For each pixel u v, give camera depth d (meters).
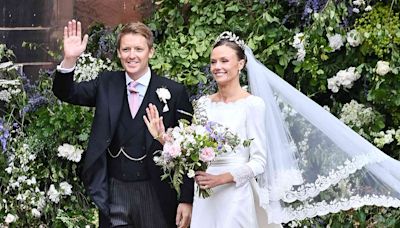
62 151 5.32
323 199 4.60
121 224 4.34
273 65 5.72
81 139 5.33
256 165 4.25
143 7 6.17
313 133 4.61
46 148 5.45
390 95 5.38
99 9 6.07
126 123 4.36
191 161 4.12
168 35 6.05
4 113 5.66
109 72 4.49
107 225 4.36
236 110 4.31
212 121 4.25
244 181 4.24
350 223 5.19
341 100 5.67
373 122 5.41
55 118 5.37
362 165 4.57
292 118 4.63
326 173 4.57
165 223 4.38
